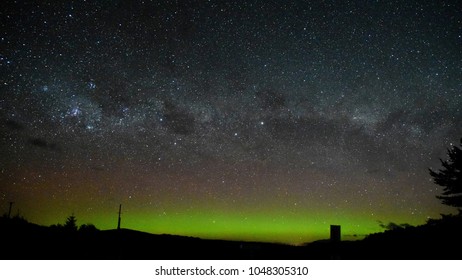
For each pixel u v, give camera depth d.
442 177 19.28
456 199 18.64
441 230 14.45
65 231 18.41
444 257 10.91
